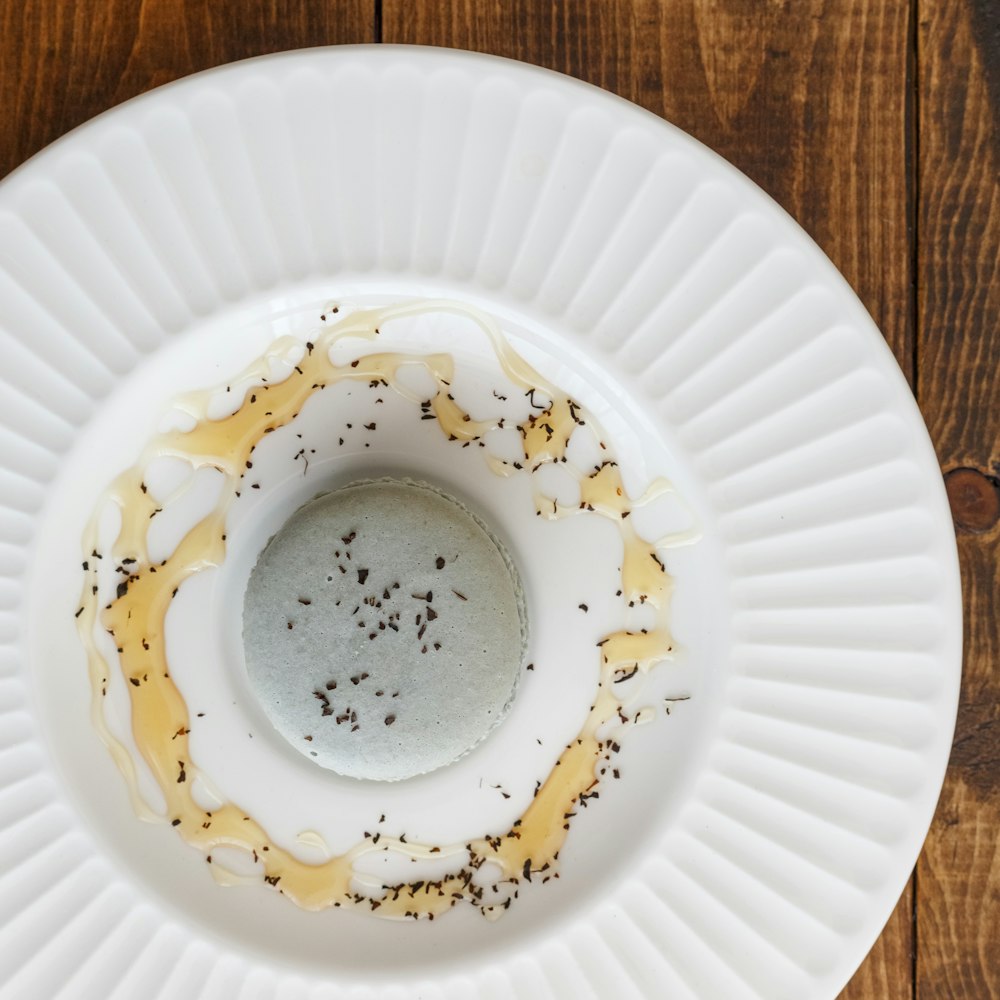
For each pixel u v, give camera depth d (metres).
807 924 0.36
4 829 0.36
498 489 0.38
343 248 0.36
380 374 0.38
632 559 0.38
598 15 0.38
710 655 0.37
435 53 0.35
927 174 0.38
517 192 0.36
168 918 0.37
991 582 0.38
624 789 0.38
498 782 0.38
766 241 0.35
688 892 0.37
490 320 0.37
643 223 0.36
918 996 0.39
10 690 0.36
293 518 0.38
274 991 0.37
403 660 0.37
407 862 0.38
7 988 0.36
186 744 0.38
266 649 0.37
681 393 0.36
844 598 0.36
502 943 0.37
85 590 0.37
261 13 0.38
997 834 0.38
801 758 0.36
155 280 0.36
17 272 0.35
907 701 0.36
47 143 0.37
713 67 0.38
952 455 0.38
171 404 0.37
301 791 0.38
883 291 0.38
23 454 0.36
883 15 0.38
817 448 0.36
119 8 0.37
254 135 0.35
